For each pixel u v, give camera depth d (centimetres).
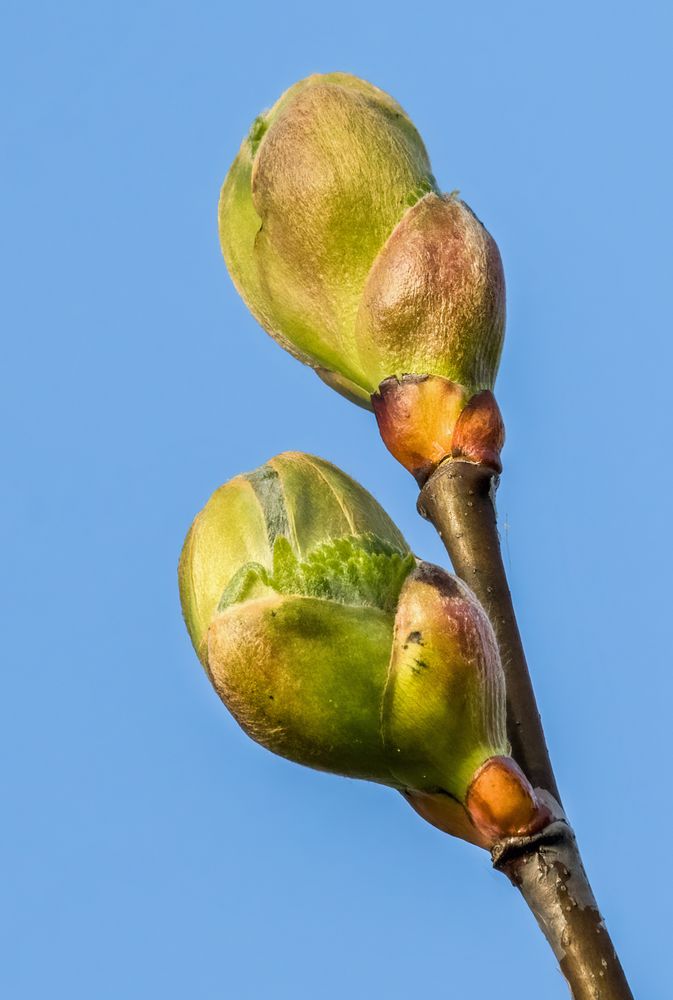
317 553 20
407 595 20
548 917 20
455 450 21
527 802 20
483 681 20
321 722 20
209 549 21
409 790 20
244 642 20
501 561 21
